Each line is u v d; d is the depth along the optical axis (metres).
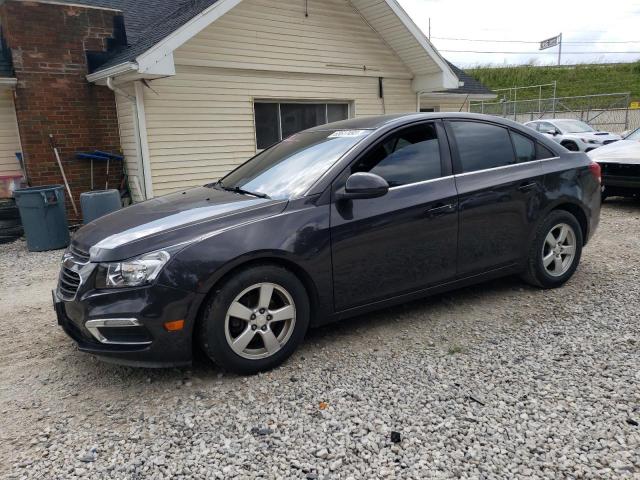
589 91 39.34
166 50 7.90
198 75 9.24
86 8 8.84
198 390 3.18
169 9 10.69
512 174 4.29
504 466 2.42
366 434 2.69
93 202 7.79
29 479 2.44
